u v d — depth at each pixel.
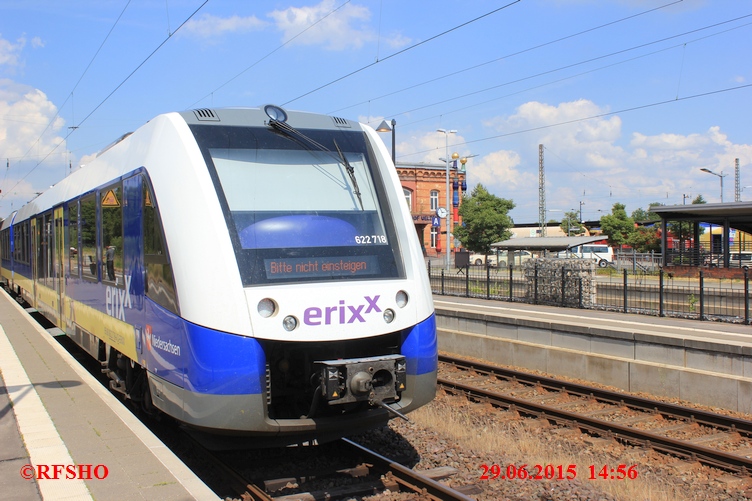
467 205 48.69
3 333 12.57
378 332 5.66
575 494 5.84
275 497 5.56
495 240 47.69
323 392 5.32
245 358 5.22
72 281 10.05
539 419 8.66
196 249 5.47
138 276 6.55
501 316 13.68
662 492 6.05
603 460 7.10
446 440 7.38
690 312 15.26
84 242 9.21
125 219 7.04
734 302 14.98
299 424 5.45
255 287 5.38
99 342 8.45
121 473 4.86
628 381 10.50
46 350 10.53
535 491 5.88
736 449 7.53
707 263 32.56
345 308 5.55
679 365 10.38
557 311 16.58
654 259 37.41
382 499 5.57
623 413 9.07
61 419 6.34
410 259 6.14
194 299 5.38
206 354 5.25
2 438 5.73
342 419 5.61
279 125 6.32
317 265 5.75
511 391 10.50
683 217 33.25
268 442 5.82
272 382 5.65
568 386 10.23
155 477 4.77
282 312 5.34
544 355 11.91
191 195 5.65
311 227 5.91
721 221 33.25
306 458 6.54
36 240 14.14
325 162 6.39
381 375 5.58
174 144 5.96
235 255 5.46
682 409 8.64
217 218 5.53
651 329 13.01
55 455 5.26
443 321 15.37
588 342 11.81
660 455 7.26
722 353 9.80
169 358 5.73
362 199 6.35
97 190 8.41
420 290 6.03
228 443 5.85
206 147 5.91
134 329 6.74
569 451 7.41
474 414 9.02
